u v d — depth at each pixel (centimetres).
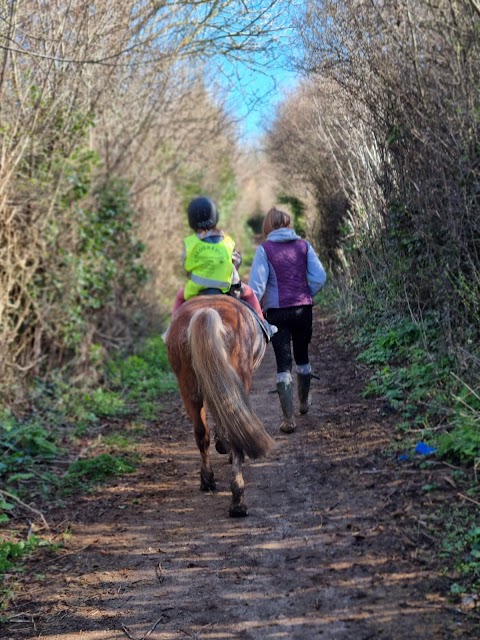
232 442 482
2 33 746
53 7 828
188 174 1855
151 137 1371
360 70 798
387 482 521
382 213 900
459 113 646
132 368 1045
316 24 834
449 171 662
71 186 900
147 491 594
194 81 1402
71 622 401
